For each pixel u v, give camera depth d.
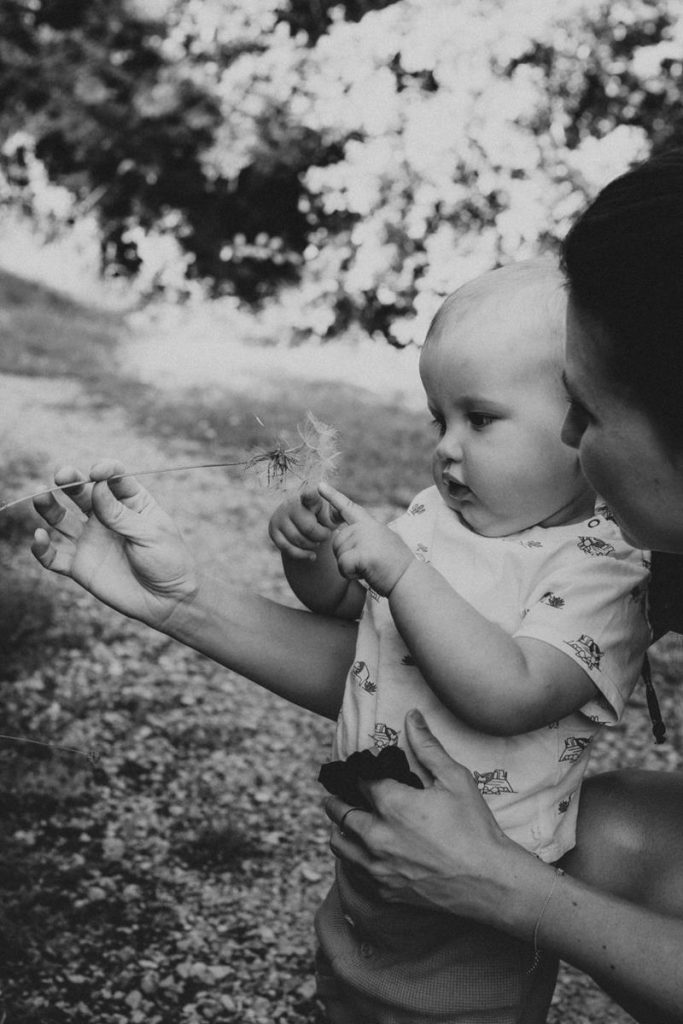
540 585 1.44
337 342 9.47
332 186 8.84
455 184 8.32
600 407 1.16
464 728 1.46
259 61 9.35
